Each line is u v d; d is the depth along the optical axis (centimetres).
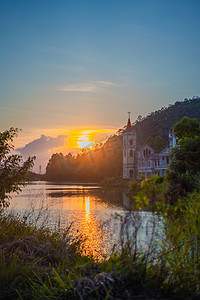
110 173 12475
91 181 16038
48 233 758
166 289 374
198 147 1673
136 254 415
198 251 431
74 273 467
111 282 374
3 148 1005
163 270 391
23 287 484
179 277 390
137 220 415
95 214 2483
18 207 2431
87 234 1212
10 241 672
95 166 15712
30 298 442
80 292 377
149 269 402
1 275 486
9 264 522
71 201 4112
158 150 10206
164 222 461
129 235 436
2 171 1005
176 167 1617
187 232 454
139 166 8862
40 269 512
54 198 4784
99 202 3809
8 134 1024
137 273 381
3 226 797
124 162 10044
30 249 589
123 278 374
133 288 371
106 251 787
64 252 607
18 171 1024
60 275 457
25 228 831
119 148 12712
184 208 505
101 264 471
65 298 388
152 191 410
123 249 418
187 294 376
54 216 2275
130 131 9862
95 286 377
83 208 3083
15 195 4653
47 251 591
